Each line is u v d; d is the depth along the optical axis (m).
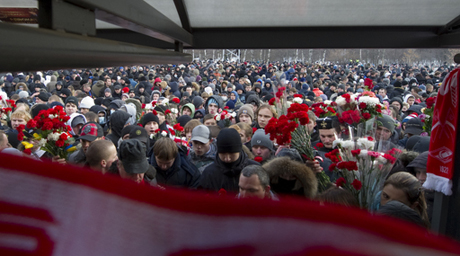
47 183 0.39
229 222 0.36
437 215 2.03
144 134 4.01
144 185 0.37
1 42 0.66
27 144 3.01
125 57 1.33
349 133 2.62
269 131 2.55
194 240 0.37
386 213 1.96
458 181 1.96
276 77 3.39
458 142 1.95
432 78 18.77
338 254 0.34
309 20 3.02
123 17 1.36
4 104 6.85
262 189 2.12
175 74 19.91
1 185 0.39
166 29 2.06
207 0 2.67
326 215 0.34
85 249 0.39
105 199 0.38
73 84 12.11
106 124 6.25
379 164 2.26
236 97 9.20
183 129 4.59
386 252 0.32
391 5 2.67
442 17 2.85
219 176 2.92
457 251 0.31
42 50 0.79
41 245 0.39
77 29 1.11
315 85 13.55
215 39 3.20
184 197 0.37
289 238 0.35
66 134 2.98
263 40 3.20
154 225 0.37
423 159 2.79
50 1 0.99
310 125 3.78
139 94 10.66
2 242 0.40
